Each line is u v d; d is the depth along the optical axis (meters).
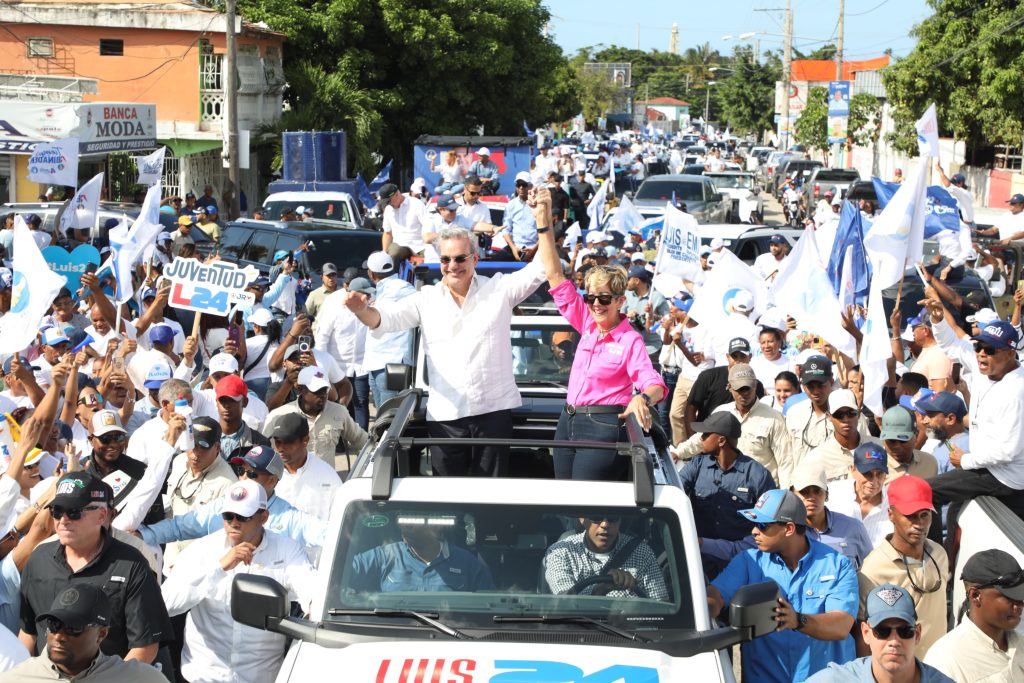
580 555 5.21
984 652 5.44
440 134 42.34
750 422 8.61
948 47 34.94
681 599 5.10
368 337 12.12
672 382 12.55
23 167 28.08
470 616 5.09
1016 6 33.97
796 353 11.83
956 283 15.81
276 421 7.31
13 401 9.01
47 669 4.88
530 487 5.36
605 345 6.30
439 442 5.60
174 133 34.81
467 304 6.21
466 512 5.29
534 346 9.31
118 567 5.51
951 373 10.31
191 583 5.96
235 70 29.14
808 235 10.47
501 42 42.25
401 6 39.94
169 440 6.98
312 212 23.47
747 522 7.05
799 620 5.62
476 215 16.48
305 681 4.74
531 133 47.78
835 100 50.44
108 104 28.22
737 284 11.73
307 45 39.97
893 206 10.98
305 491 7.37
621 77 119.56
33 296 8.14
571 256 18.33
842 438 7.87
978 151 39.44
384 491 5.31
